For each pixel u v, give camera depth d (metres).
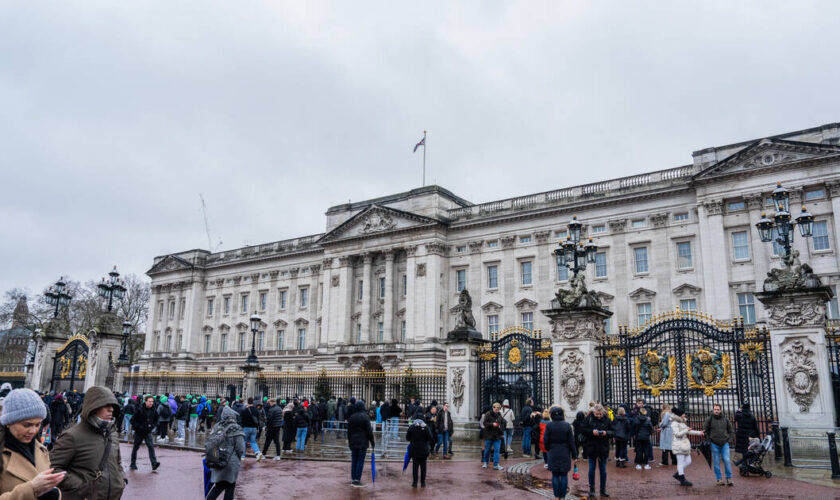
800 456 19.92
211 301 104.94
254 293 99.31
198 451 27.88
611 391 25.59
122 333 44.88
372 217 83.38
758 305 55.62
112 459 7.98
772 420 22.02
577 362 24.69
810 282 21.00
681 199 62.62
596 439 16.36
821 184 54.06
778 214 22.62
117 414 8.20
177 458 24.95
